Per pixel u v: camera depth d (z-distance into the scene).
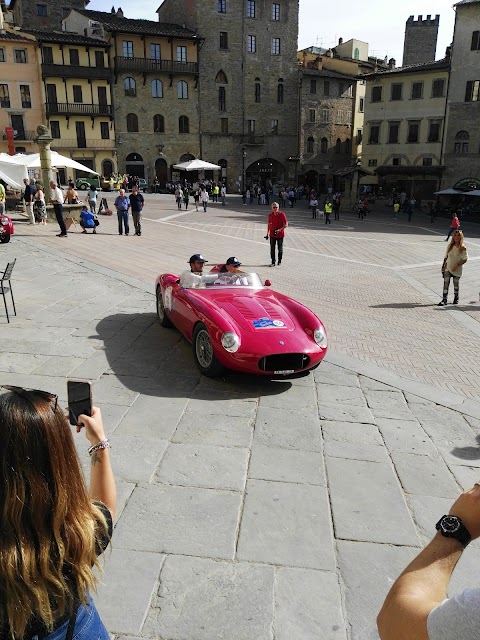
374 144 50.91
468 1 42.28
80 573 1.37
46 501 1.31
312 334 6.57
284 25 56.84
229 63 55.34
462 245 11.27
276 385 6.57
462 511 1.22
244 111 56.91
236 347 6.12
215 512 4.02
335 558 3.59
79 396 1.80
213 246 19.34
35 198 21.86
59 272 12.83
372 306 11.29
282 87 58.09
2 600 1.27
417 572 1.17
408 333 9.34
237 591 3.27
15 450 1.30
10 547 1.27
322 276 14.52
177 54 53.06
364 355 8.00
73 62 49.03
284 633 2.98
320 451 5.00
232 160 57.53
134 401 5.93
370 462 4.84
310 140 60.09
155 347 7.76
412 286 13.64
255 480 4.47
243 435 5.25
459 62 44.09
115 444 4.97
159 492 4.25
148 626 2.99
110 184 44.53
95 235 20.27
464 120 44.94
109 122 51.56
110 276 12.59
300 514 4.04
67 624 1.37
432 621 1.03
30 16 57.41
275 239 15.59
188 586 3.29
